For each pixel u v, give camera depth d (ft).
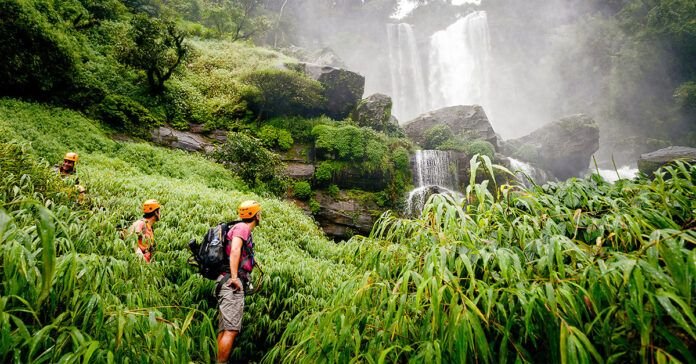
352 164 53.98
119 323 5.53
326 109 65.26
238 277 10.11
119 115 41.68
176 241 14.21
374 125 66.08
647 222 6.20
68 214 9.56
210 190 27.43
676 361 4.10
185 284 11.58
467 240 6.34
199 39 77.41
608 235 6.59
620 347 4.96
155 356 6.12
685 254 4.77
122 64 47.52
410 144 62.75
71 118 36.35
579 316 4.98
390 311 5.76
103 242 10.00
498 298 5.87
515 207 7.68
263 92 56.59
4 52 34.09
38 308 4.87
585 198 7.49
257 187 41.73
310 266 15.94
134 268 9.48
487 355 5.29
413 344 5.90
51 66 37.86
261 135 52.90
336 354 6.15
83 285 6.45
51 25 39.09
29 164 12.34
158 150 39.88
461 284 6.37
